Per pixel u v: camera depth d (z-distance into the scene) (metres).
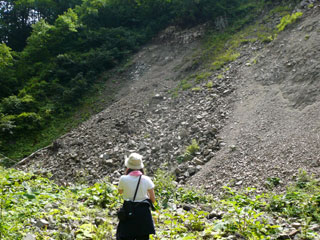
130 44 27.52
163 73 22.80
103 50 27.08
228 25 24.38
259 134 11.57
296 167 9.00
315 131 10.27
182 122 14.91
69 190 7.82
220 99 15.47
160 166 12.27
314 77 13.02
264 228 5.21
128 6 30.27
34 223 5.31
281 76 14.55
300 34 16.52
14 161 18.69
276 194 7.98
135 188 4.11
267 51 17.28
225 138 12.38
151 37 28.36
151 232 4.01
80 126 19.97
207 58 21.47
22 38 38.84
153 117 17.31
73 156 15.33
